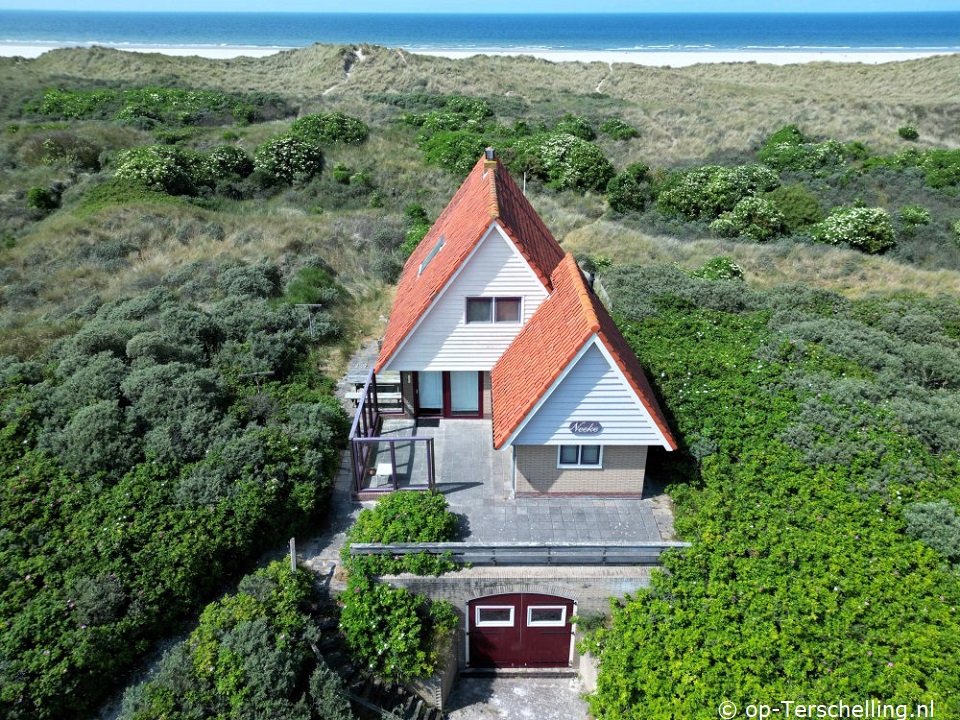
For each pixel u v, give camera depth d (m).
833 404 18.42
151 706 10.92
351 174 43.66
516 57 89.50
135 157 39.69
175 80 71.50
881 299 27.66
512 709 13.87
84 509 14.32
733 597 12.77
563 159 44.56
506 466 17.12
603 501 15.81
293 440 16.81
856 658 11.51
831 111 57.03
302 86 75.56
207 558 13.74
